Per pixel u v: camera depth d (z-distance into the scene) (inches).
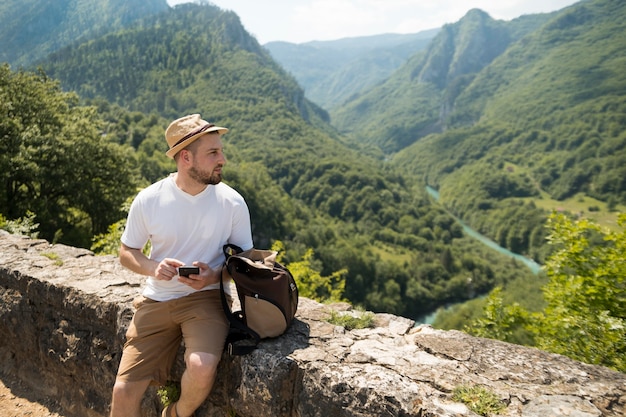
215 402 87.7
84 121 837.2
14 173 669.9
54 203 776.9
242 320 85.4
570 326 174.9
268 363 78.7
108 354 105.8
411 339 89.4
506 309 224.2
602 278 198.5
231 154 4525.1
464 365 79.0
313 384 74.3
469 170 5974.4
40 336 120.8
